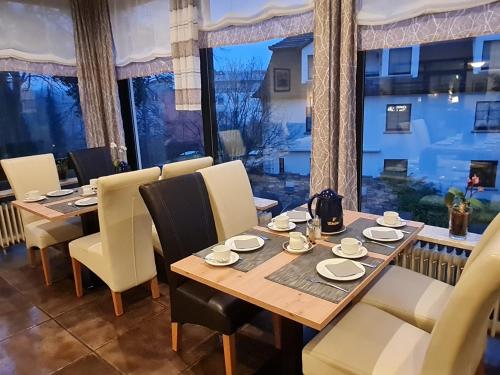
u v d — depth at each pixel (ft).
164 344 7.36
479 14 6.58
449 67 7.60
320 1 7.79
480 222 7.89
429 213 8.59
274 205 10.37
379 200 9.19
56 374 6.64
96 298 9.20
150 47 12.25
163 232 6.43
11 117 12.89
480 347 4.61
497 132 7.38
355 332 5.01
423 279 6.39
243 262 5.57
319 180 8.50
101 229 7.77
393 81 8.29
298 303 4.45
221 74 11.61
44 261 9.79
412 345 4.75
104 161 12.77
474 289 3.43
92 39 13.65
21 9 12.30
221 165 8.18
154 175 8.08
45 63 13.07
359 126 8.79
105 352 7.17
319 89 8.13
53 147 14.07
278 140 10.88
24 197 10.47
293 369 5.69
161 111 13.64
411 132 8.38
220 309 5.86
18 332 7.88
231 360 6.00
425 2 6.96
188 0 10.31
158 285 9.71
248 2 9.61
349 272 5.05
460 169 7.97
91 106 13.85
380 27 7.64
